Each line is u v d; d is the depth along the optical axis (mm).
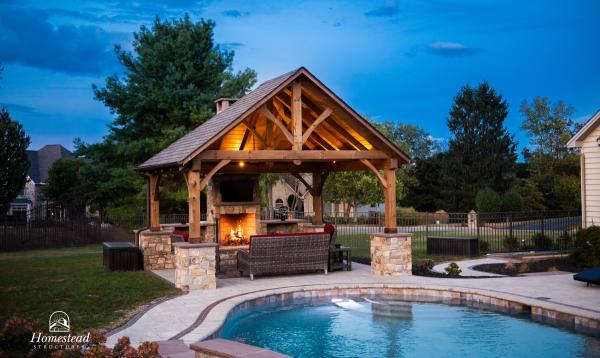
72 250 26156
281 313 12305
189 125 33094
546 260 18953
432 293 13688
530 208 45750
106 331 9570
